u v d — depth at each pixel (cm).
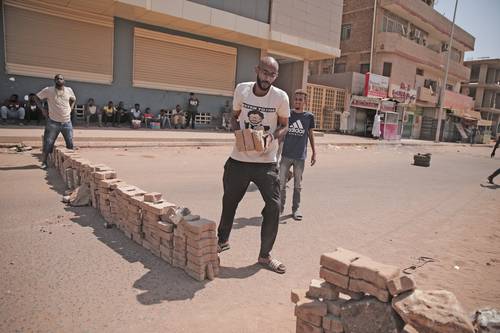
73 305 262
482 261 411
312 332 224
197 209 528
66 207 484
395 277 207
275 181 344
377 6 2694
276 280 327
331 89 2425
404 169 1209
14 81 1232
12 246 354
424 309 197
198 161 960
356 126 2570
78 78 1341
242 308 275
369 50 2742
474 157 2030
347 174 990
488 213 657
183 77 1609
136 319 250
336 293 229
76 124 1346
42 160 779
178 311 264
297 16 1741
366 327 209
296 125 514
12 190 552
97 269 319
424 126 3394
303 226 499
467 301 310
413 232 510
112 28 1384
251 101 336
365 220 552
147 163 870
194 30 1552
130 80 1471
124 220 398
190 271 317
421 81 3089
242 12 1567
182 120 1585
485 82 4566
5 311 249
